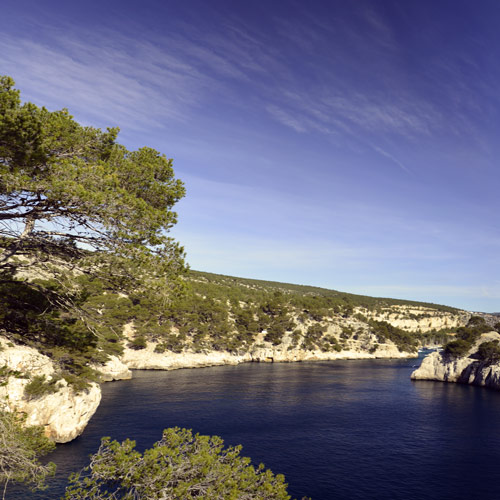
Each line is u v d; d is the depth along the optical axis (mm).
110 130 15727
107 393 70750
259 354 144750
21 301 14711
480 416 61000
